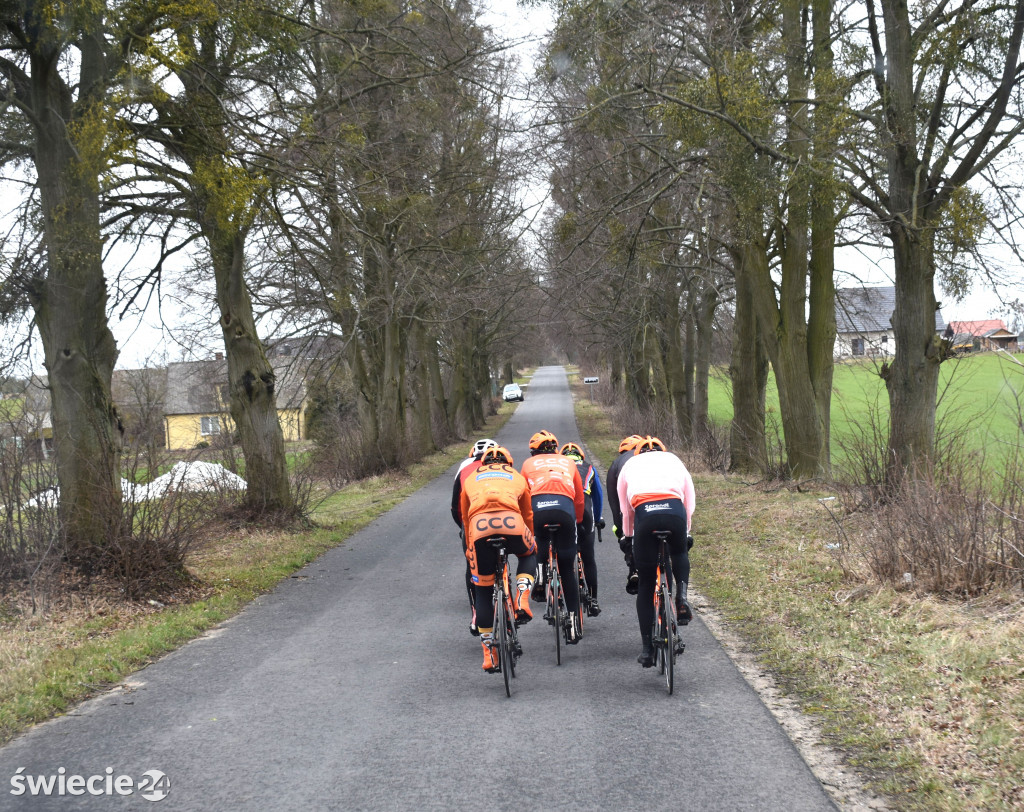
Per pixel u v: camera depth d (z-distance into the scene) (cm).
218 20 1096
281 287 2028
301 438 3781
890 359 1700
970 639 629
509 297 2927
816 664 642
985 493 834
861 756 475
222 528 1444
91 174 975
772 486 1684
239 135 1156
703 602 899
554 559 732
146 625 854
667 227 1789
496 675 668
